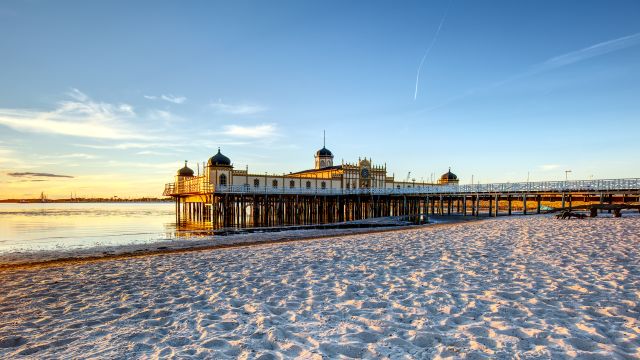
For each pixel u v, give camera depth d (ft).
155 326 23.32
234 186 171.63
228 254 51.37
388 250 49.16
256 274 36.96
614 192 120.78
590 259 38.09
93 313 26.16
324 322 22.76
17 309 27.45
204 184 186.39
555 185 134.62
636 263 35.81
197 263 44.78
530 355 17.07
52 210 411.34
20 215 281.74
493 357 17.04
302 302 27.07
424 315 23.27
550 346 18.12
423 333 20.08
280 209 185.78
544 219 95.30
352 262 41.70
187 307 26.99
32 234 132.46
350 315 23.95
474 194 157.48
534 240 52.54
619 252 41.16
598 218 89.45
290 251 51.96
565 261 37.65
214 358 18.11
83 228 160.15
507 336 19.43
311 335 20.68
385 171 248.73
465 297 26.66
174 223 194.70
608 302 24.45
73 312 26.43
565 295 26.32
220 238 98.78
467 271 34.88
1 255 76.13
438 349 18.19
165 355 18.58
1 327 23.52
